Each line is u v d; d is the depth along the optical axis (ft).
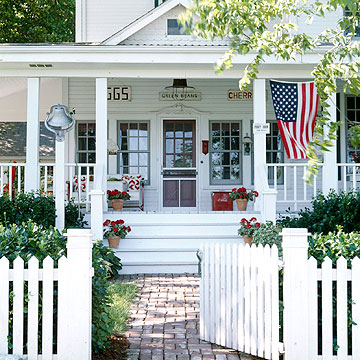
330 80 17.83
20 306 14.55
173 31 36.73
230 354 17.11
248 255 16.98
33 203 29.27
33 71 33.78
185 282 28.19
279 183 43.16
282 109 32.78
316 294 15.34
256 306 16.67
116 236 30.76
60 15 73.20
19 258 14.58
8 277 14.57
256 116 34.04
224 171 43.60
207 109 43.27
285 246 15.40
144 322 20.71
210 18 14.52
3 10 66.13
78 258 14.74
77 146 43.24
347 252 15.88
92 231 30.04
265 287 16.24
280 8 17.57
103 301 16.62
